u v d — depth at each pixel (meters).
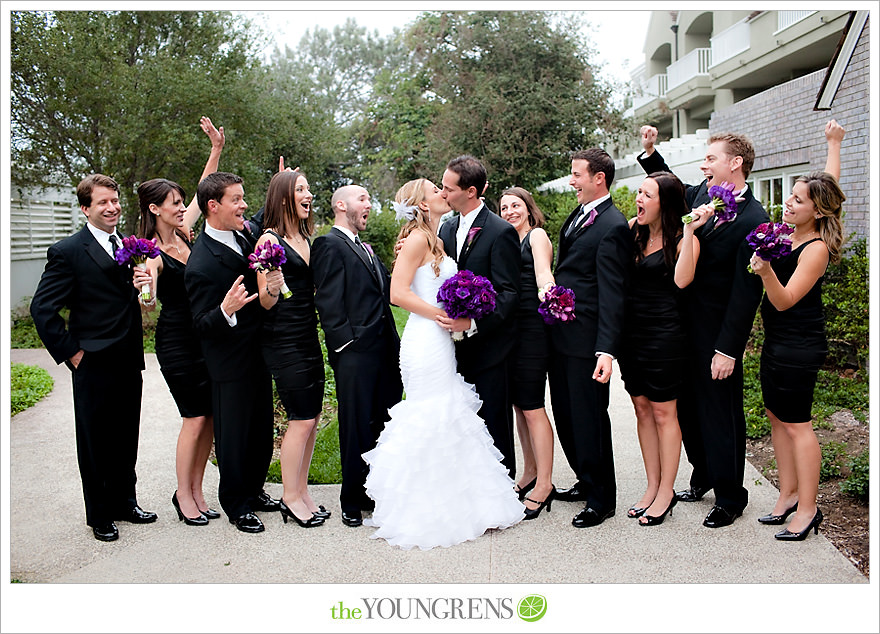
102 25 11.38
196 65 12.31
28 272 14.05
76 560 3.64
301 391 3.92
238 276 3.89
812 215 3.57
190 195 12.40
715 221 3.63
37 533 4.00
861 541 3.66
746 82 14.79
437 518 3.71
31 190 13.23
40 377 7.95
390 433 3.90
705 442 3.92
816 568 3.39
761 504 4.19
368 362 3.97
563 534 3.84
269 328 3.93
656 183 3.77
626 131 18.73
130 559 3.64
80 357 3.81
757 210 3.79
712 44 15.40
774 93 10.10
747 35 13.97
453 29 18.83
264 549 3.72
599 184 3.91
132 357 3.98
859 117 7.41
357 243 4.07
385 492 3.83
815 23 11.42
